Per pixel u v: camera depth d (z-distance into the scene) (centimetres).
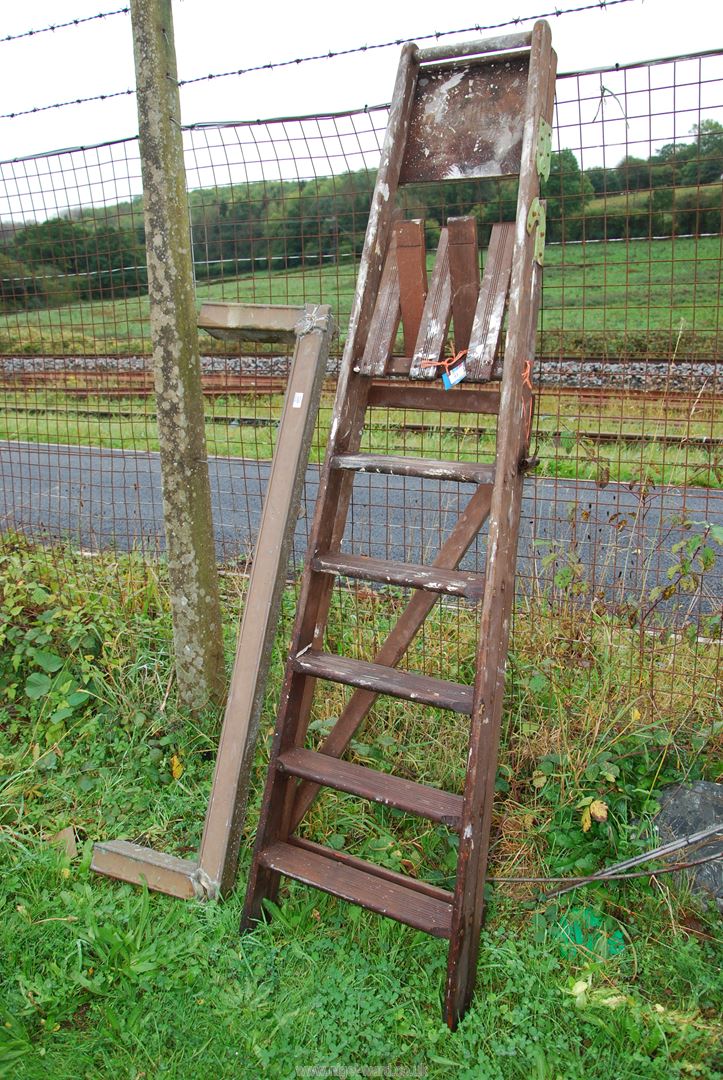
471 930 205
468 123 219
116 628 355
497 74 215
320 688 317
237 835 250
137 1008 206
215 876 245
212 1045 196
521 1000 208
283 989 211
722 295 499
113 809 287
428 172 225
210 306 279
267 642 255
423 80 226
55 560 398
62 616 367
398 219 236
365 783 215
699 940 221
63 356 431
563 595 299
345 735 244
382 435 605
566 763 267
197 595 302
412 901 212
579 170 263
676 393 324
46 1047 198
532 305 207
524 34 206
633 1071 188
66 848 268
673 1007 205
